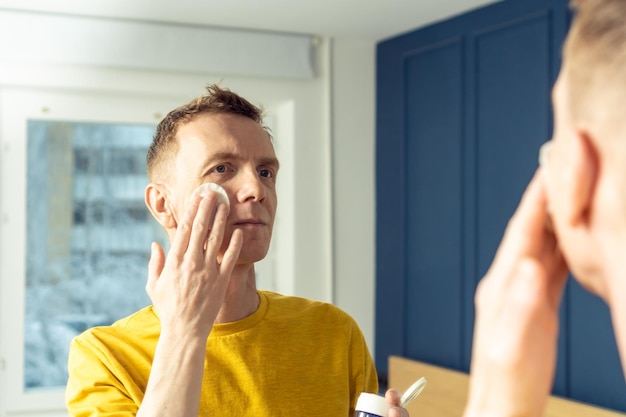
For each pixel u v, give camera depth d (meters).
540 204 0.31
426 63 3.81
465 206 3.58
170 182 1.33
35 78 3.55
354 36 4.01
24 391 3.61
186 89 3.78
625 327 0.26
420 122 3.85
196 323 1.13
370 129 4.12
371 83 4.13
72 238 3.72
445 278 3.68
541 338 0.29
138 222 3.82
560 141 0.28
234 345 1.30
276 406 1.30
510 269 0.31
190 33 3.71
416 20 3.71
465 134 3.58
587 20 0.28
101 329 1.33
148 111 3.82
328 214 4.02
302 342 1.36
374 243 4.12
